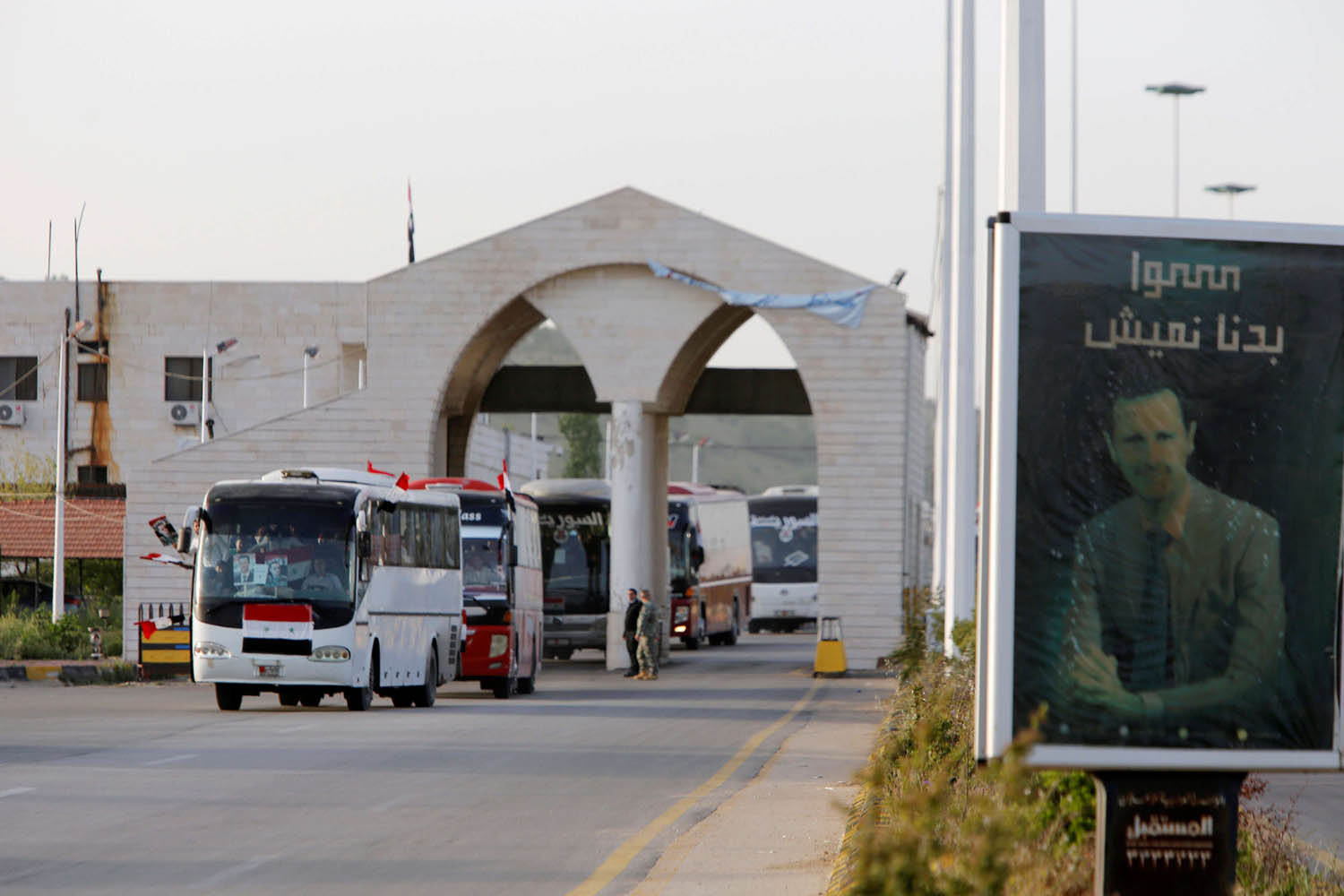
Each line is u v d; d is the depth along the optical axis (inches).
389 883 968.9
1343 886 936.3
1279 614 776.3
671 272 3838.6
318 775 1545.3
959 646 1940.2
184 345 5605.3
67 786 1437.0
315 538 2508.6
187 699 2792.8
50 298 5625.0
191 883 962.7
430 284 3887.8
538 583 3425.2
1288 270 784.9
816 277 3799.2
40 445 5605.3
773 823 1248.8
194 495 3836.1
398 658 2652.6
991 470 772.6
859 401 3782.0
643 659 3595.0
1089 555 768.9
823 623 3757.4
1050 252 774.5
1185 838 768.9
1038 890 788.6
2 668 3312.0
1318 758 772.6
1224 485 778.2
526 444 7253.9
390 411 3870.6
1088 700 762.2
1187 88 4704.7
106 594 4884.4
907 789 1069.8
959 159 2428.6
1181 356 778.2
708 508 5551.2
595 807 1343.5
